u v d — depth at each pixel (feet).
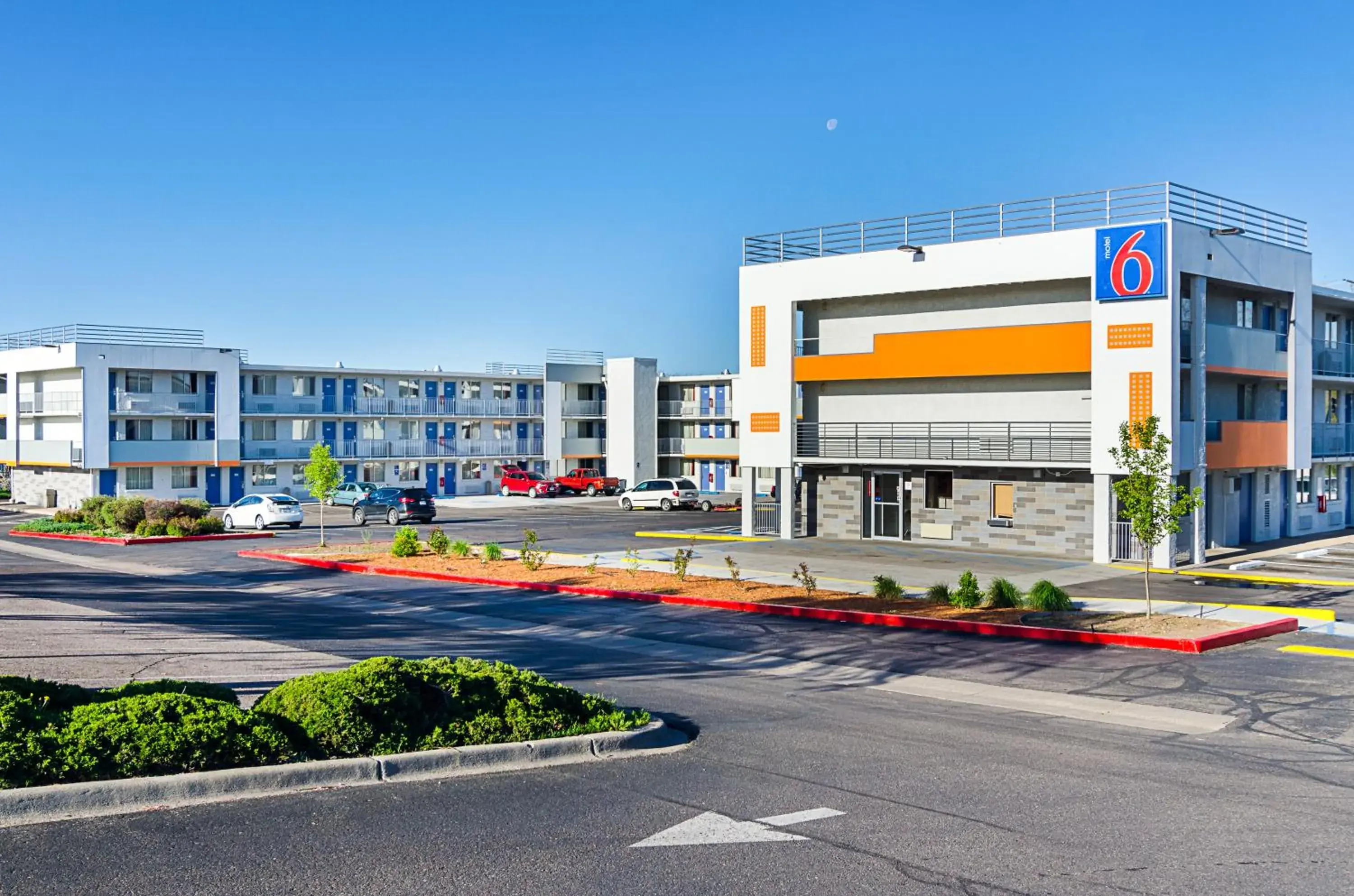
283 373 233.96
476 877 24.47
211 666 51.47
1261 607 78.13
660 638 66.33
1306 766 37.22
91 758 28.71
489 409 261.03
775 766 35.68
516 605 80.79
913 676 54.75
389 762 32.53
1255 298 125.39
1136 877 25.27
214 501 224.74
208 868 24.44
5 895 22.41
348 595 86.94
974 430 123.95
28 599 77.00
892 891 24.17
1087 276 110.52
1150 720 45.11
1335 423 145.38
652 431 247.70
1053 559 113.80
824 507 136.67
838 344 134.21
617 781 33.27
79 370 210.59
